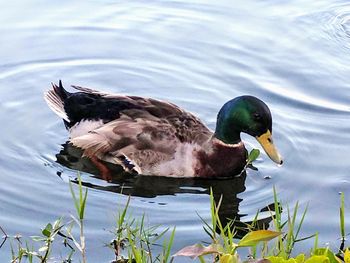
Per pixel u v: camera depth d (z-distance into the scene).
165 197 11.12
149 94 13.56
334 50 14.80
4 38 14.73
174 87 13.75
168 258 9.38
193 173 11.74
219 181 11.71
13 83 13.62
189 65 14.27
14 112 12.88
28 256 9.16
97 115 12.11
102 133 11.86
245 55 14.52
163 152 11.73
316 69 14.21
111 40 14.85
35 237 9.80
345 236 9.93
